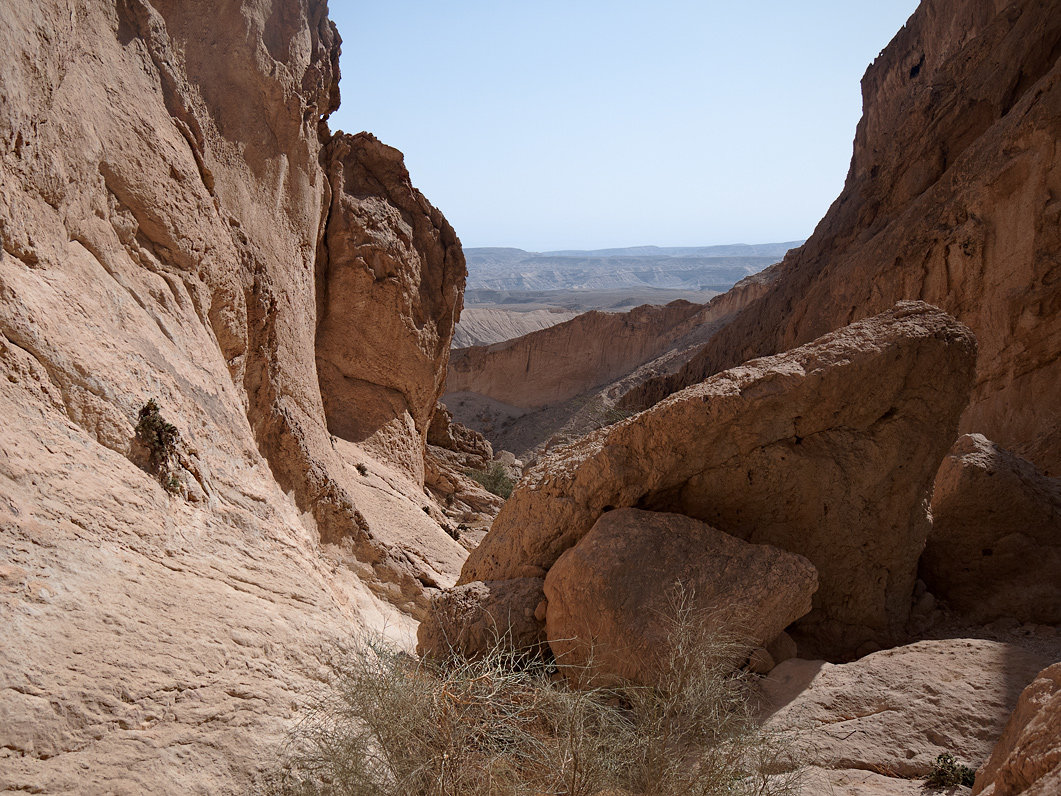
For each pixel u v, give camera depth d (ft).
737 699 15.15
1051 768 8.62
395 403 51.96
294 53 40.42
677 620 17.26
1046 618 23.34
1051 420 54.75
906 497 22.09
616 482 20.84
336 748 12.64
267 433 33.04
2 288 17.16
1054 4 79.15
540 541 21.62
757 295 172.65
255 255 34.50
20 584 12.90
